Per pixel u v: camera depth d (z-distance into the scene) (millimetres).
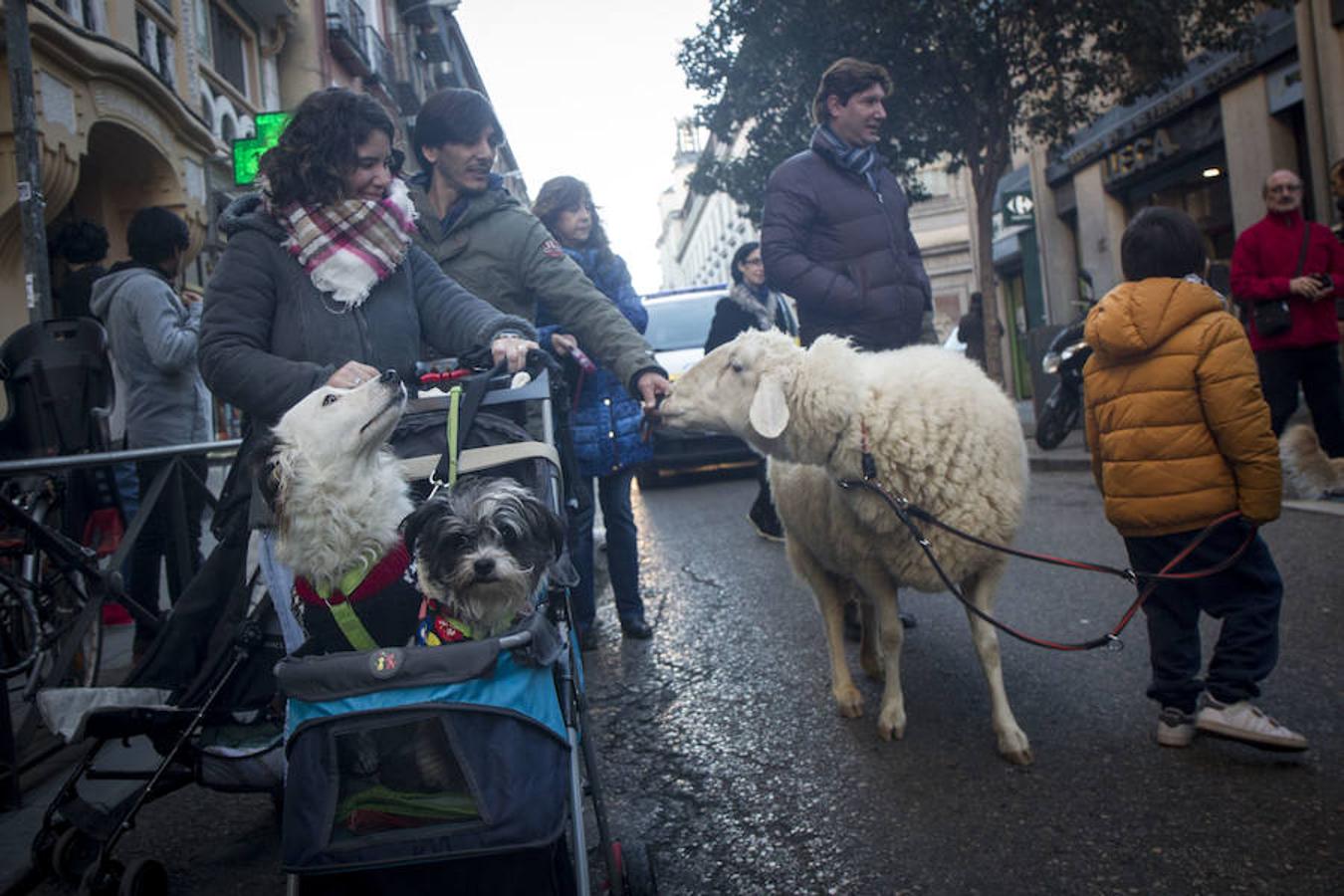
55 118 9938
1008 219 19844
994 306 13156
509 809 1691
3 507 3262
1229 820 2592
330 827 1693
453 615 1900
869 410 3115
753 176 15008
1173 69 11828
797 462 3338
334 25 20766
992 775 3018
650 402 3127
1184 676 3062
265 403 2371
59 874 2627
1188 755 3020
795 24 11992
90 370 4566
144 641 4160
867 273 4277
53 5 9875
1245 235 6266
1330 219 11422
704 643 4773
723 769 3273
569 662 2244
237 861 2959
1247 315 6328
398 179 2795
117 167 12289
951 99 12547
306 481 1940
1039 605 4770
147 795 2551
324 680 1737
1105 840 2557
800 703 3822
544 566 2002
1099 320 3082
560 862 1931
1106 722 3332
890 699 3400
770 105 13680
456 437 2301
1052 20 11383
